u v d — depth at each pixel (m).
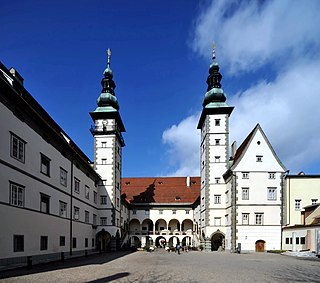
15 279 15.75
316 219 40.62
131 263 25.94
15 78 26.08
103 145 53.78
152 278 16.53
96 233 50.38
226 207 50.50
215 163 52.75
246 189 46.56
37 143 26.95
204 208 53.41
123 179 81.81
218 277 17.20
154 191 76.62
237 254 40.50
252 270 20.81
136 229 74.19
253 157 47.34
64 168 34.16
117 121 57.12
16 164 22.83
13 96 22.09
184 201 73.19
